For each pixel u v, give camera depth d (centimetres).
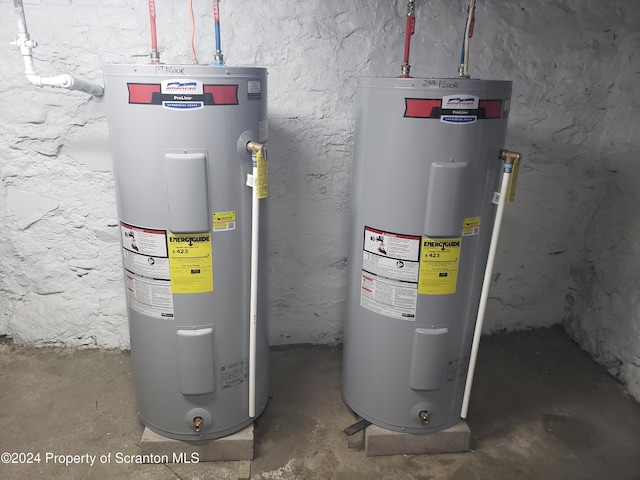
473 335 155
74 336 204
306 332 213
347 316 164
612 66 194
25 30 134
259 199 138
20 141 176
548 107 195
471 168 132
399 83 127
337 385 191
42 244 191
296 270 202
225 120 124
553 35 187
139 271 137
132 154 126
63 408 173
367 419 162
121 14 165
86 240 191
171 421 150
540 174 205
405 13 176
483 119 129
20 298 199
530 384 194
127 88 121
